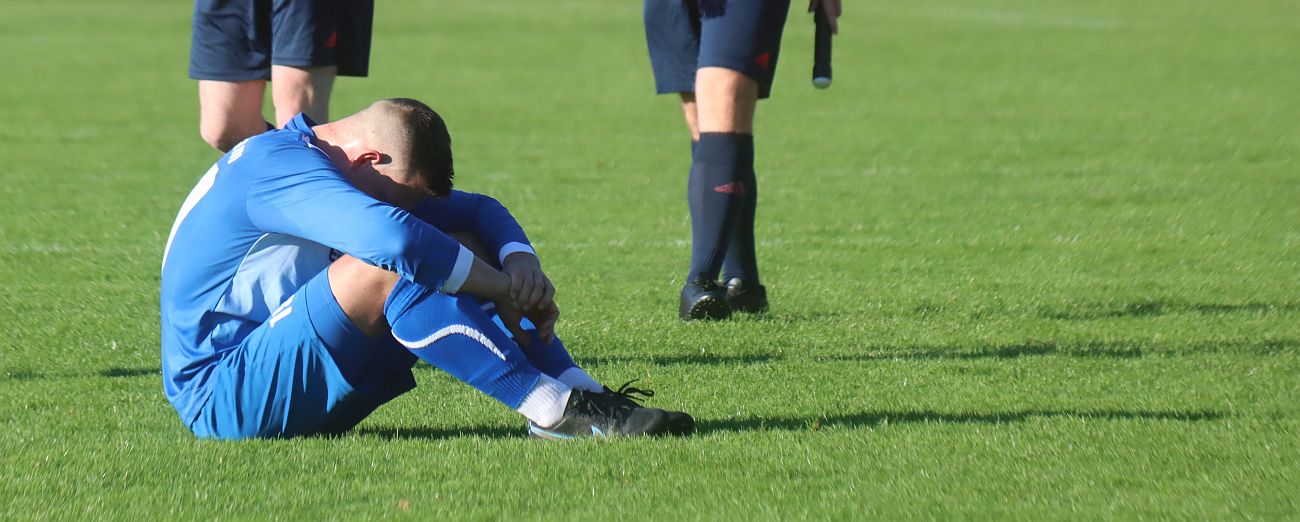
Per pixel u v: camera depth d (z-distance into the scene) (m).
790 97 58.03
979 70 68.25
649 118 51.50
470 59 72.94
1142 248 27.22
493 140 45.50
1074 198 34.09
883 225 30.23
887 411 14.36
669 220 30.95
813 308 21.20
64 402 15.12
